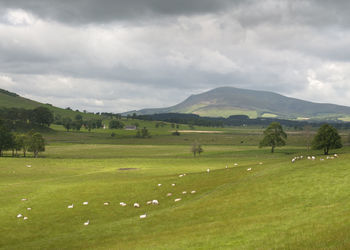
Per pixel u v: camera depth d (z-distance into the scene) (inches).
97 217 1633.9
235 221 1234.6
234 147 6845.5
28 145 5157.5
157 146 7642.7
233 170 2396.7
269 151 5364.2
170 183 2269.9
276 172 1937.7
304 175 1715.1
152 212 1622.8
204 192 1889.8
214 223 1257.4
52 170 3444.9
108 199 1959.9
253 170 2223.2
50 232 1441.9
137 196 2003.0
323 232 905.5
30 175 3075.8
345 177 1535.4
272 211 1323.8
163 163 4050.2
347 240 797.2
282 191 1553.9
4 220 1606.8
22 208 1807.3
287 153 4849.9
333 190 1412.4
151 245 1058.1
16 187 2369.6
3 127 5369.1
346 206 1160.8
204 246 961.5
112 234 1327.5
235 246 917.2
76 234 1371.8
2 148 5172.2
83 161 4308.6
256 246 889.5
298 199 1406.3
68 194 2107.5
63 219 1615.4
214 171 2514.8
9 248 1253.1
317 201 1336.1
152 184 2290.8
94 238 1295.5
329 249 761.0
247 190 1697.8
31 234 1422.2
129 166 3811.5
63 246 1227.2
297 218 1119.6
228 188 1818.4
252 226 1104.8
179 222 1385.3
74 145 7834.6
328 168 1747.0
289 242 872.3
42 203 1904.5
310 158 2287.2
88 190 2206.0
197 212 1494.8
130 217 1596.9
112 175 2970.0
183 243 1021.8
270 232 1001.5
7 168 3491.6
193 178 2349.9
